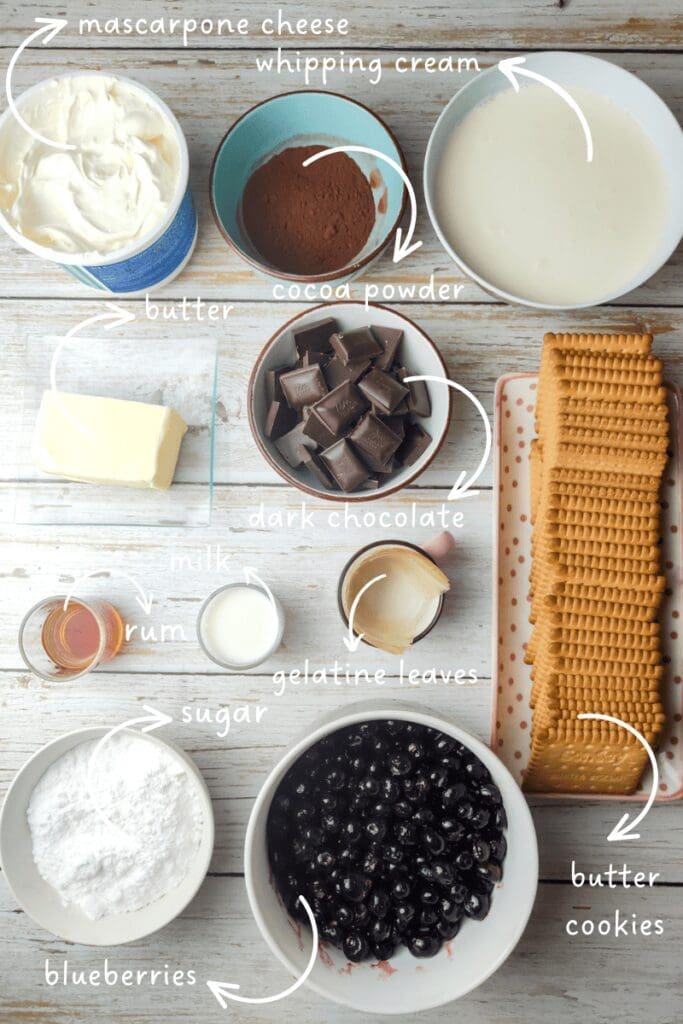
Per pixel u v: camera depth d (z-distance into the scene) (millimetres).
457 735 636
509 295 690
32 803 710
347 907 661
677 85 758
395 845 662
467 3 763
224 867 734
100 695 742
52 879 706
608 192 723
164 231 684
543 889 731
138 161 684
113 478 705
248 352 756
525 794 713
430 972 666
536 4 761
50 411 707
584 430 679
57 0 765
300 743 635
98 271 692
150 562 747
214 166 716
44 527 748
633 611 677
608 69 713
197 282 757
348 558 745
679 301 751
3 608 746
